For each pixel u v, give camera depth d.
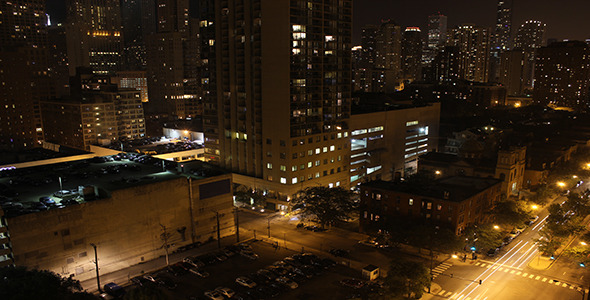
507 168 146.38
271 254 115.06
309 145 153.62
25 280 75.75
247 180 162.00
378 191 123.62
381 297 85.94
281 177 150.75
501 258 110.38
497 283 97.00
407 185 126.12
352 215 145.62
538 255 109.75
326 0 152.75
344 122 166.62
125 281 101.12
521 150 156.00
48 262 96.56
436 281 97.88
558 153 187.88
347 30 162.12
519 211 125.81
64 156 197.75
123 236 108.12
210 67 171.62
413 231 107.25
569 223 122.31
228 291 92.75
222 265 108.56
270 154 152.25
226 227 129.50
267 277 99.50
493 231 111.81
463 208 112.38
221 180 126.69
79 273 101.12
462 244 105.06
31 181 117.38
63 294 79.25
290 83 143.75
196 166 136.38
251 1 149.25
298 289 95.31
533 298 90.44
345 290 94.56
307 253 112.38
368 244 119.38
